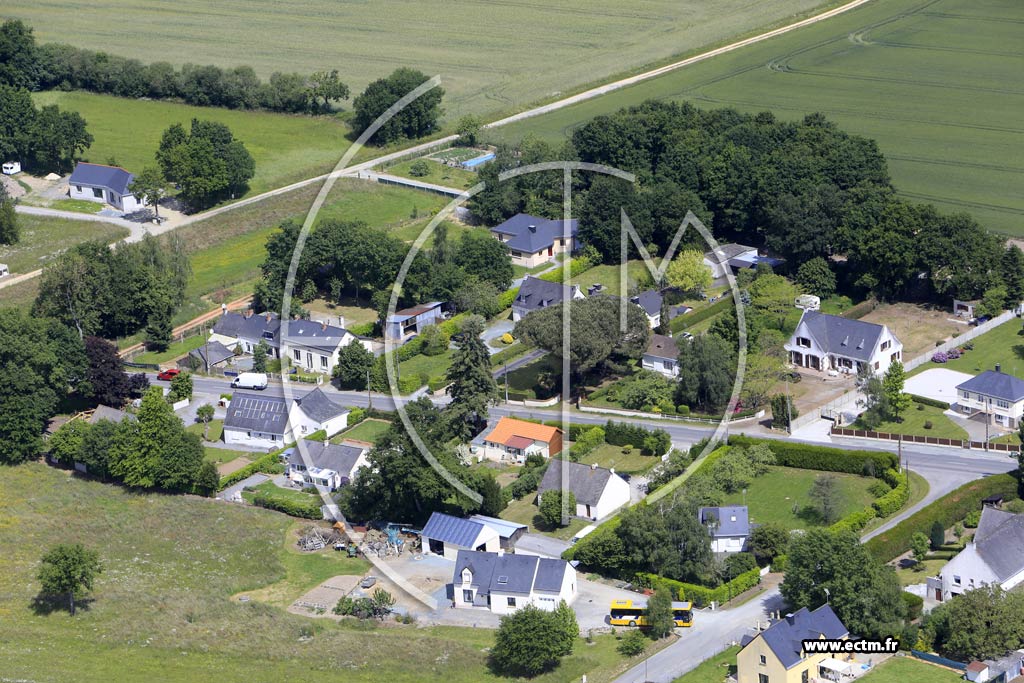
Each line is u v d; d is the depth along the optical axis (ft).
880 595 521.65
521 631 512.22
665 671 510.17
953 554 582.76
